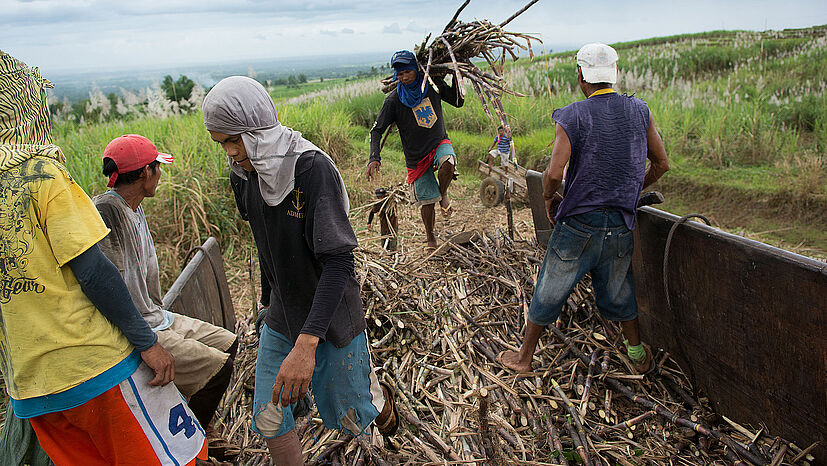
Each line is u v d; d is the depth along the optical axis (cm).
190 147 714
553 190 304
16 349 189
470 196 787
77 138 777
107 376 200
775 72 1346
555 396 323
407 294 419
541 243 448
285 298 230
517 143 923
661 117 959
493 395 328
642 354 321
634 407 321
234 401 342
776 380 255
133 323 203
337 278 206
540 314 320
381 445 295
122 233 239
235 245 662
